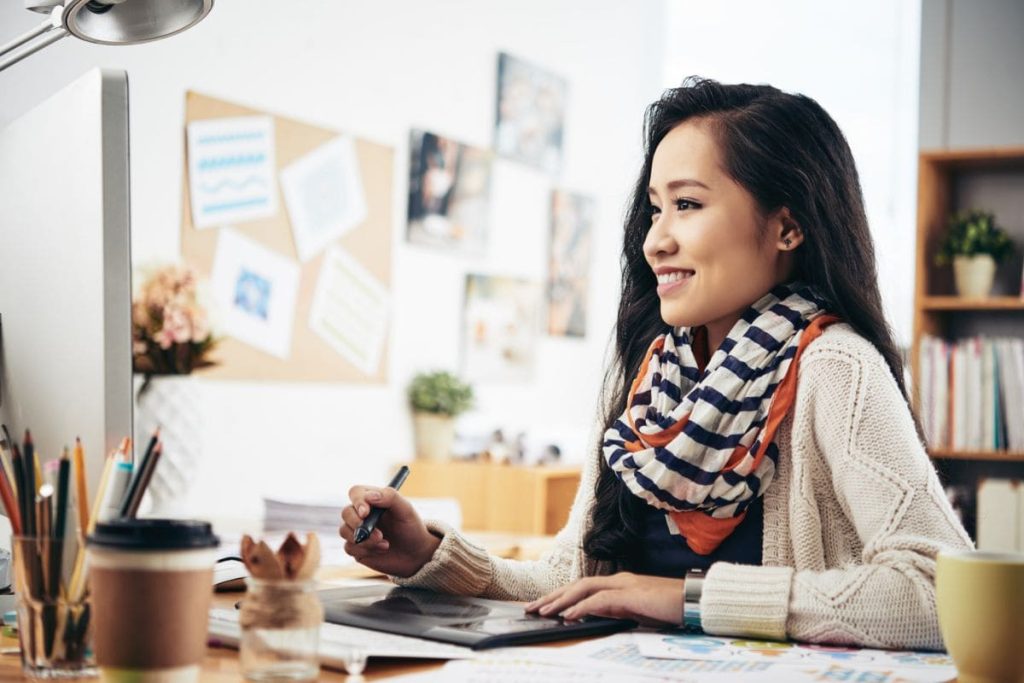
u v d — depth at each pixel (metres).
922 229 3.56
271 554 0.78
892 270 4.24
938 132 3.92
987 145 3.86
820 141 1.24
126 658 0.72
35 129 1.03
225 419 2.89
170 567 0.72
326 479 3.19
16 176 1.07
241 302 2.93
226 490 2.89
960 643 0.86
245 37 2.93
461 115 3.69
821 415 1.14
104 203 0.90
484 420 3.81
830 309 1.24
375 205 3.35
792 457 1.17
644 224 1.39
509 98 3.89
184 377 2.33
